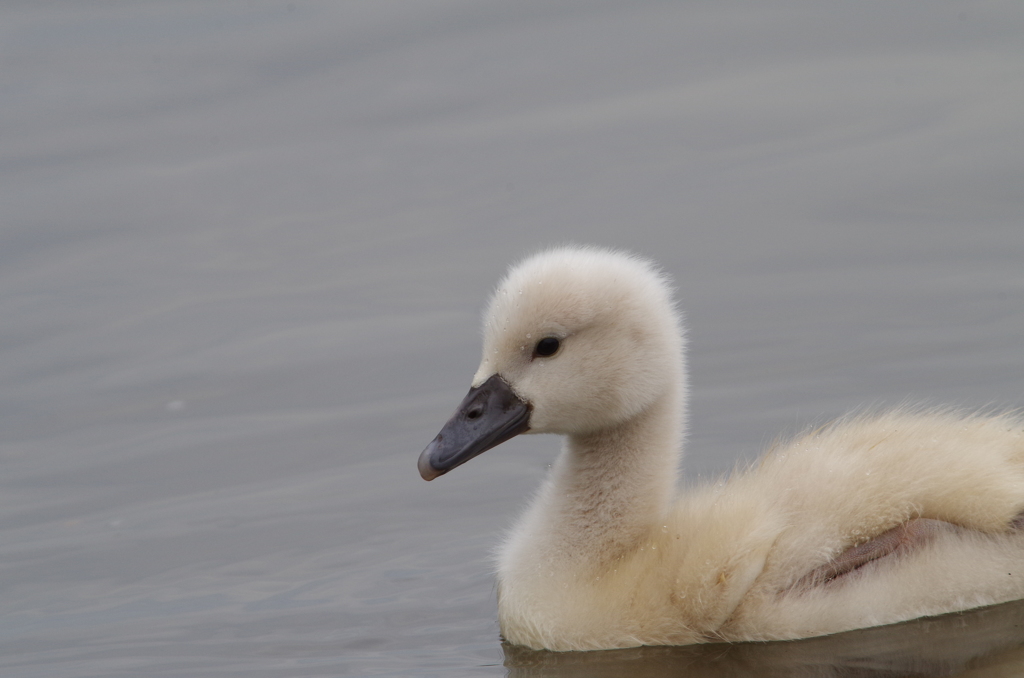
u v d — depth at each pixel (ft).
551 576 33.68
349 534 40.86
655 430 34.04
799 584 31.53
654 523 34.09
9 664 33.91
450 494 43.09
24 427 47.60
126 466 45.34
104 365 51.01
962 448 32.60
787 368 47.26
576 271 33.22
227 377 50.11
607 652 32.12
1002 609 32.30
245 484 44.04
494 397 33.37
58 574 39.19
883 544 31.86
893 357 47.14
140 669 33.19
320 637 34.58
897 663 30.30
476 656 32.89
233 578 38.50
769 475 33.58
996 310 49.01
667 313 34.12
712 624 31.50
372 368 50.03
